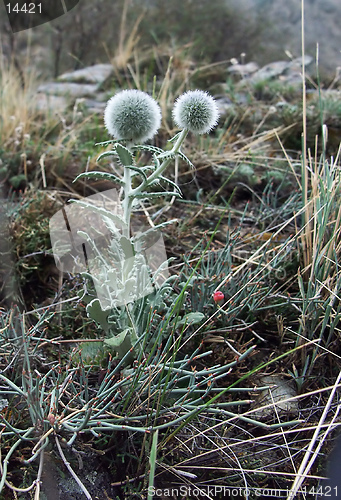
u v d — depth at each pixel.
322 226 0.59
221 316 0.58
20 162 0.81
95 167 0.82
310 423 0.52
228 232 0.63
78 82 1.20
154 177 0.50
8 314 0.55
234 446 0.50
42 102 1.07
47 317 0.56
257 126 0.94
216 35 1.30
